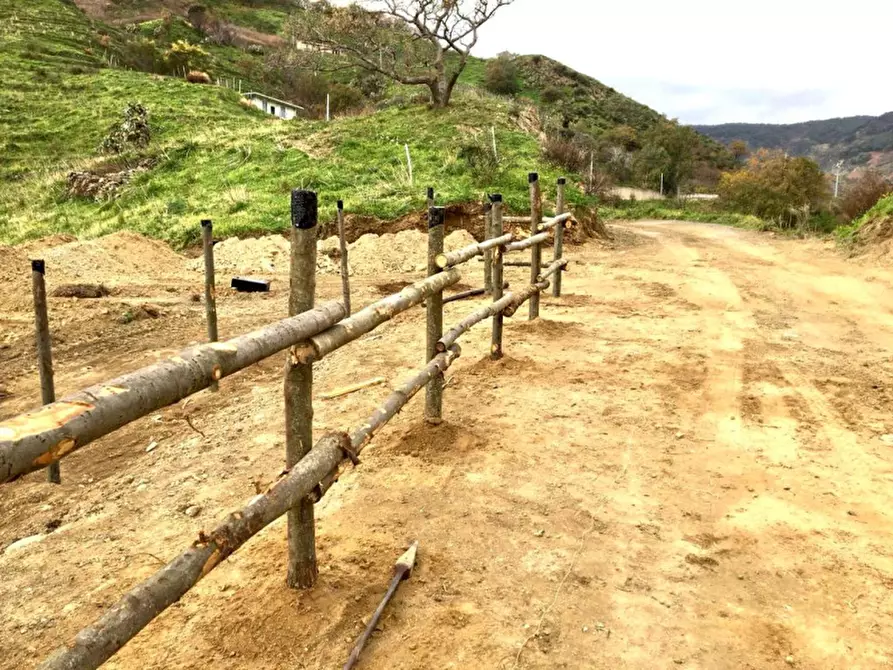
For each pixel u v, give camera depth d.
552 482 3.71
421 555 2.98
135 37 58.62
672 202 41.78
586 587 2.77
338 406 4.92
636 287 10.18
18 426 1.18
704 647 2.43
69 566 3.09
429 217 3.87
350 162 20.08
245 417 5.00
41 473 4.29
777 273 11.50
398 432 4.36
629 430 4.44
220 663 2.33
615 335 7.00
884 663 2.34
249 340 1.89
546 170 19.34
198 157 22.92
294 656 2.36
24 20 52.97
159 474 4.10
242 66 56.69
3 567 3.13
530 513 3.37
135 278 12.51
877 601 2.68
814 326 7.54
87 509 3.73
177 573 1.70
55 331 8.12
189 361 1.61
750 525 3.26
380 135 22.67
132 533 3.37
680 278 11.05
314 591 2.67
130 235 14.45
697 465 3.93
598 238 17.80
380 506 3.43
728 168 78.62
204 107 33.72
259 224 15.24
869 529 3.22
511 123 24.92
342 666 2.30
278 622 2.51
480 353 6.18
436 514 3.35
